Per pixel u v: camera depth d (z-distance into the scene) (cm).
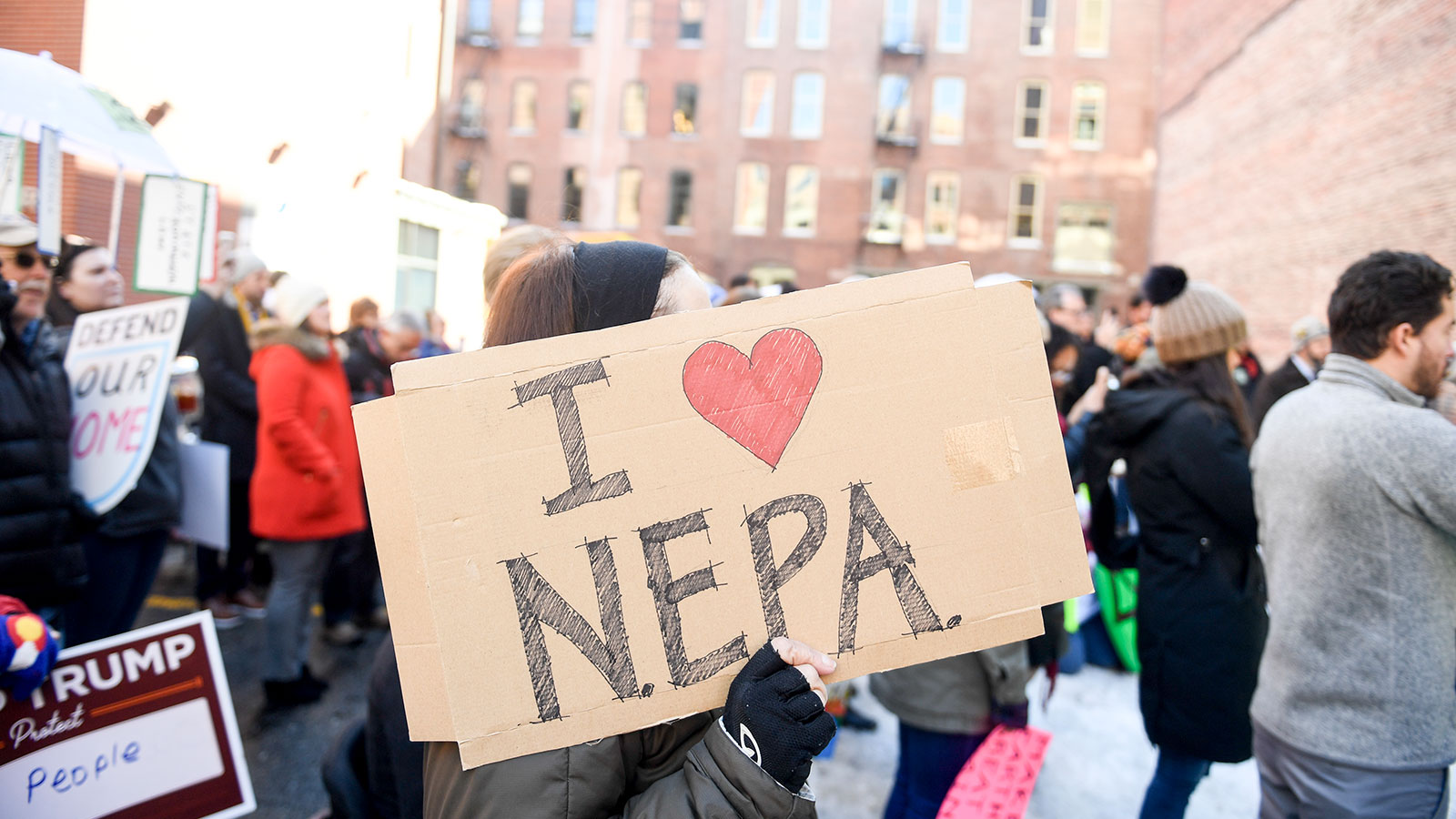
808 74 2358
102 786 181
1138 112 2314
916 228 2367
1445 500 144
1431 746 149
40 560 217
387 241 461
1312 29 1334
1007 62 2336
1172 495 209
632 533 95
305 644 353
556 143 2339
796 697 90
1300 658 162
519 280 107
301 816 274
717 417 98
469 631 91
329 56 408
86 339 247
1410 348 160
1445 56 1024
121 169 247
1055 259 2356
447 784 94
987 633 98
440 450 93
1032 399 102
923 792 212
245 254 411
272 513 328
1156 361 295
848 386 100
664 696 93
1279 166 1430
